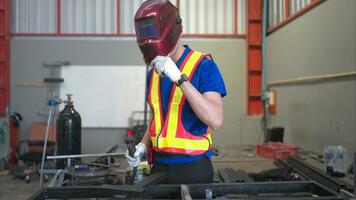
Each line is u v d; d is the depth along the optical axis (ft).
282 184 4.48
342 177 7.57
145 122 17.15
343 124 11.00
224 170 7.73
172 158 4.55
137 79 20.65
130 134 17.08
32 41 20.65
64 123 11.85
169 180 4.56
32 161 17.76
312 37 13.23
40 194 4.05
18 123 20.24
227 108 20.72
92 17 20.68
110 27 20.70
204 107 3.96
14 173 18.15
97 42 20.65
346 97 10.75
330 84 11.81
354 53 10.26
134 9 20.65
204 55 4.51
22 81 20.67
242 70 20.66
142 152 5.07
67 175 7.12
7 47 20.31
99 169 7.31
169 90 4.59
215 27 20.71
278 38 17.21
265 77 19.11
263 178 7.03
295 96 14.96
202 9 20.65
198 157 4.58
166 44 4.05
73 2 20.65
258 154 11.01
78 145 12.05
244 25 20.70
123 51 20.66
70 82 20.61
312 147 13.28
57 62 20.54
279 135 13.91
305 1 14.20
